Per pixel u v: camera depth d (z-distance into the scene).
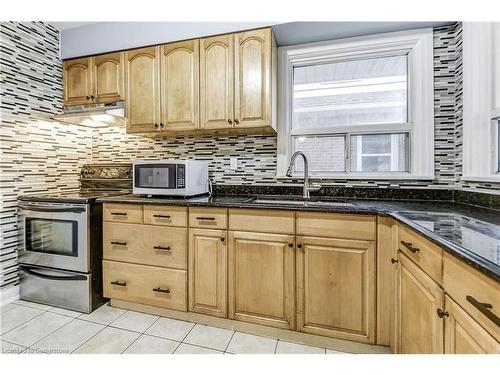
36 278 2.17
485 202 1.62
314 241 1.62
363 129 2.20
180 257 1.89
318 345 1.66
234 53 2.07
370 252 1.53
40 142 2.39
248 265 1.74
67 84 2.53
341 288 1.58
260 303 1.73
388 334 1.51
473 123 1.74
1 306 2.11
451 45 1.98
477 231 1.05
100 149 2.85
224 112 2.10
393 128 2.13
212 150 2.53
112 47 2.35
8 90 2.14
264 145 2.40
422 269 1.13
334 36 2.15
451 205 1.78
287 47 2.29
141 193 2.16
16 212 2.22
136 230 1.99
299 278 1.65
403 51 2.10
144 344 1.66
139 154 2.73
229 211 1.77
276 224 1.68
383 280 1.51
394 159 2.19
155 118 2.27
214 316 1.84
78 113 2.33
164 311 1.98
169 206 1.90
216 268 1.81
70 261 2.06
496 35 1.58
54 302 2.12
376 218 1.52
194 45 2.16
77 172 2.74
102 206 2.14
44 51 2.40
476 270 0.76
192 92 2.17
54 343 1.66
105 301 2.19
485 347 0.71
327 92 2.32
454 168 1.98
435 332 1.00
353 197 2.17
